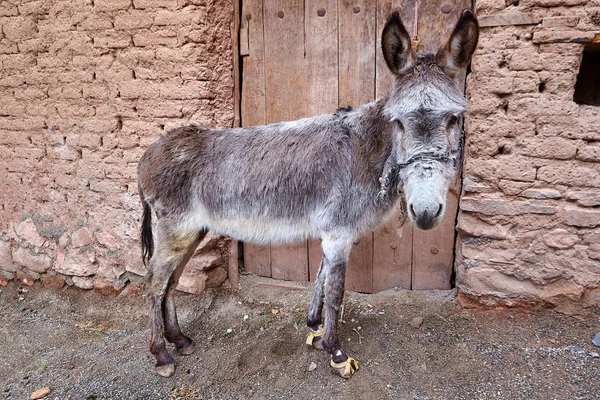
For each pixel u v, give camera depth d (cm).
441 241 316
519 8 248
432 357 256
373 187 233
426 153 189
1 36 363
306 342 280
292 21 318
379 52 303
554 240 265
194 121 319
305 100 328
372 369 251
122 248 358
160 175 261
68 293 381
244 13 329
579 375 228
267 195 248
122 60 326
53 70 351
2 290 405
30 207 393
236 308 335
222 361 275
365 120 237
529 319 276
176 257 268
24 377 277
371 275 337
